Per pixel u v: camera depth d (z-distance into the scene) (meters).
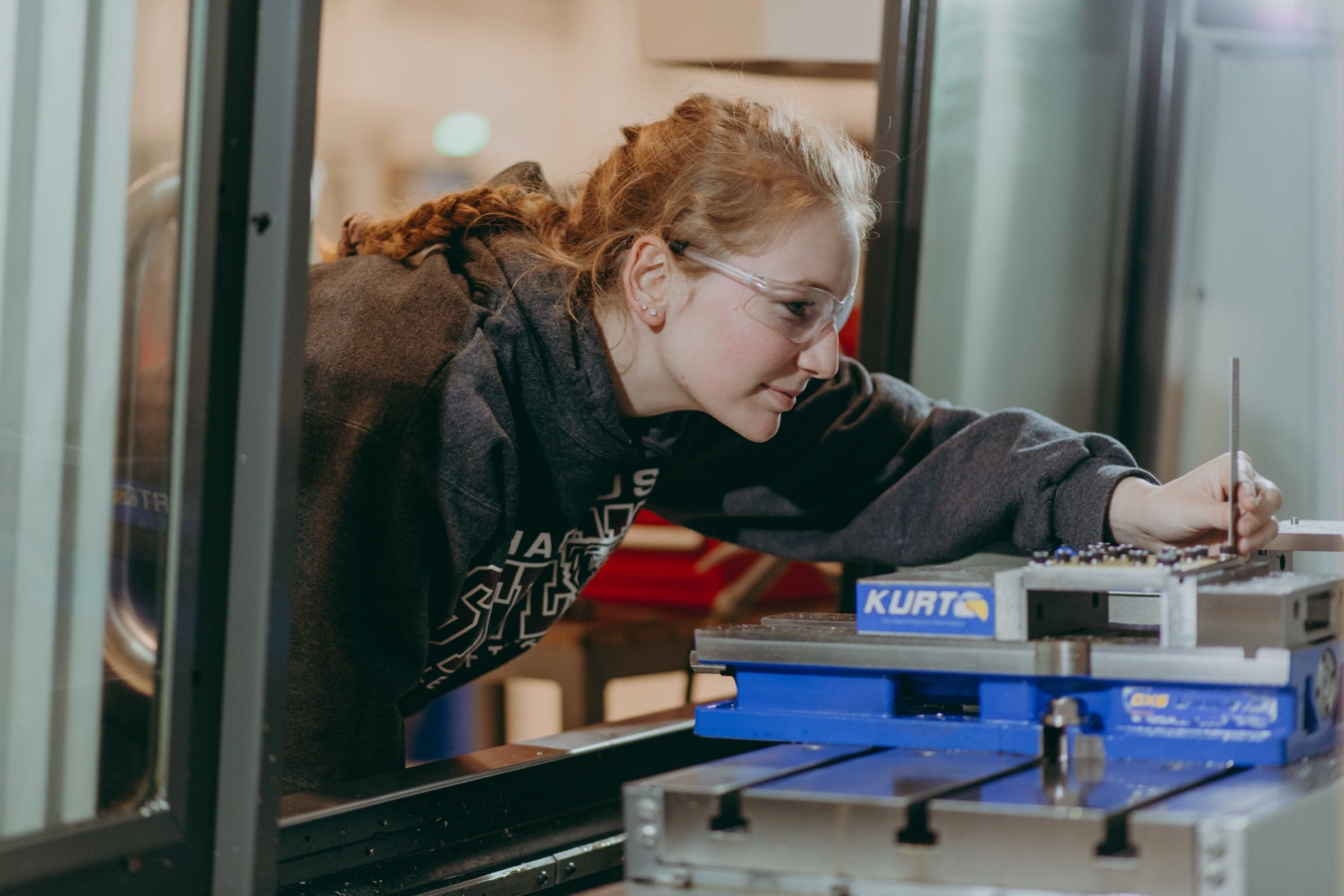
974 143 2.03
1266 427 2.14
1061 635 0.96
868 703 0.94
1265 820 0.72
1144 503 1.23
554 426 1.33
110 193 0.85
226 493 0.86
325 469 1.24
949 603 0.91
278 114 0.83
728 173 1.22
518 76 4.60
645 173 1.29
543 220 1.40
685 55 2.36
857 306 2.71
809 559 1.59
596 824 1.24
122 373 0.85
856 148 1.36
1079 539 1.30
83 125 0.86
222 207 0.84
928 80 2.02
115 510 0.86
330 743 1.27
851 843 0.78
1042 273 2.06
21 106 0.86
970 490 1.42
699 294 1.25
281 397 0.84
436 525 1.24
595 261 1.29
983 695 0.91
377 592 1.24
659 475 1.56
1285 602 0.83
